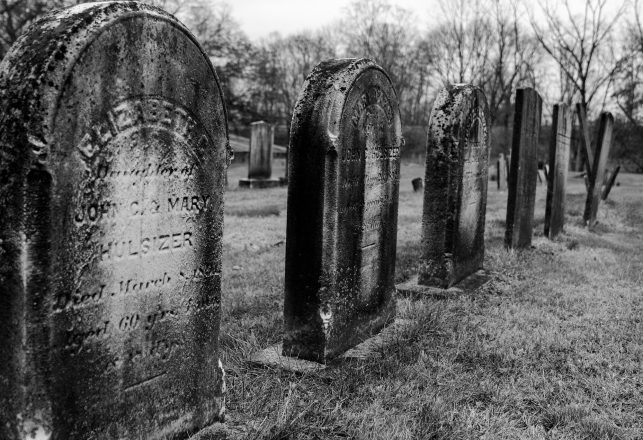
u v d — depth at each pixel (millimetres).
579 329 6039
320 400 4301
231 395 4301
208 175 3541
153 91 3078
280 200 17547
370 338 5578
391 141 5707
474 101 7453
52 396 2713
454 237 7309
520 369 5016
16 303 2572
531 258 9156
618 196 20297
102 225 2887
